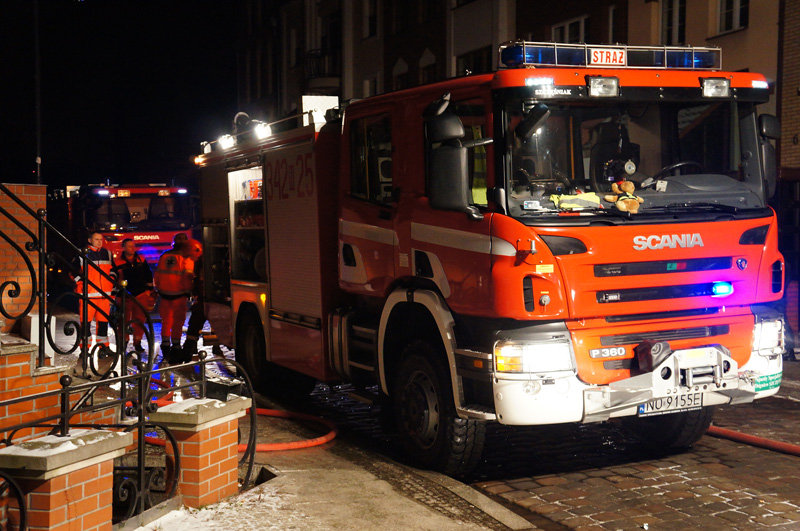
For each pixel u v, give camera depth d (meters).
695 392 6.26
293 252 9.02
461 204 6.11
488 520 5.62
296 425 8.25
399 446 7.75
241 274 10.62
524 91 6.06
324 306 8.48
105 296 6.12
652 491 6.31
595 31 20.77
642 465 7.02
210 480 5.45
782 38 15.84
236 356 10.75
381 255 7.47
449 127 6.02
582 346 6.04
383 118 7.43
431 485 6.42
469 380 6.39
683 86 6.61
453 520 5.36
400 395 7.09
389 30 31.41
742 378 6.47
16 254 7.14
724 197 6.71
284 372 9.90
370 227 7.62
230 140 11.02
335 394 10.39
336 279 8.52
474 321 6.36
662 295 6.30
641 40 19.20
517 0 23.84
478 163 6.31
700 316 6.45
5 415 5.73
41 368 5.92
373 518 5.29
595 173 6.39
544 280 5.92
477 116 6.31
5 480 4.04
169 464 5.43
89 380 6.27
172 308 12.28
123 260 12.48
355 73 34.22
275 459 6.80
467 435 6.52
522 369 5.92
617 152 6.46
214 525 5.02
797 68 15.53
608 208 6.25
